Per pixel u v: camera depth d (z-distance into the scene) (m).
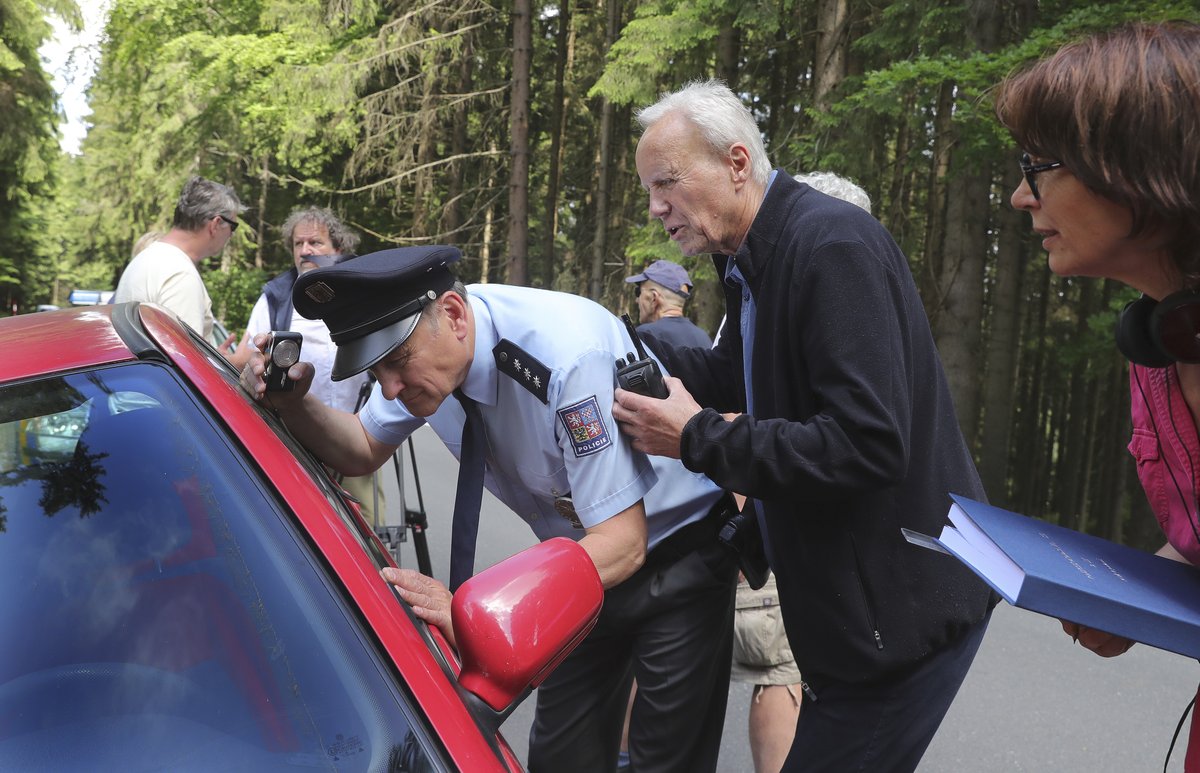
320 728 1.09
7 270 33.69
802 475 1.67
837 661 1.83
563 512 2.07
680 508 2.19
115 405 1.38
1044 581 1.10
